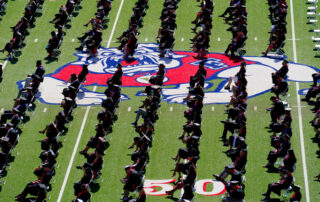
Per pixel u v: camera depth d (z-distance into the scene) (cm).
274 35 5188
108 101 4225
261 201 3612
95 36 5194
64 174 3847
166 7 5609
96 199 3644
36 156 4009
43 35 5450
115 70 5009
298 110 4447
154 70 5000
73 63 5094
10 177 3831
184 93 4688
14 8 5862
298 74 4897
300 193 3488
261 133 4212
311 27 5519
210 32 5269
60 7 5788
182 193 3681
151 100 4341
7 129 3994
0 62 5075
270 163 3872
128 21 5688
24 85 4628
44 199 3569
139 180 3591
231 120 4312
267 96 4638
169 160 3972
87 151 4047
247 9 5862
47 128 4172
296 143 4109
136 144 3938
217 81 4834
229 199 3494
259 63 5069
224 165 3903
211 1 5525
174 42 5228
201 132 3978
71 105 4319
